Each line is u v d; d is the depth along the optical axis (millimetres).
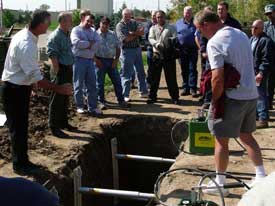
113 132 7395
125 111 8000
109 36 7895
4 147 5727
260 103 6656
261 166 4301
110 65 7996
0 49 9094
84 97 7961
